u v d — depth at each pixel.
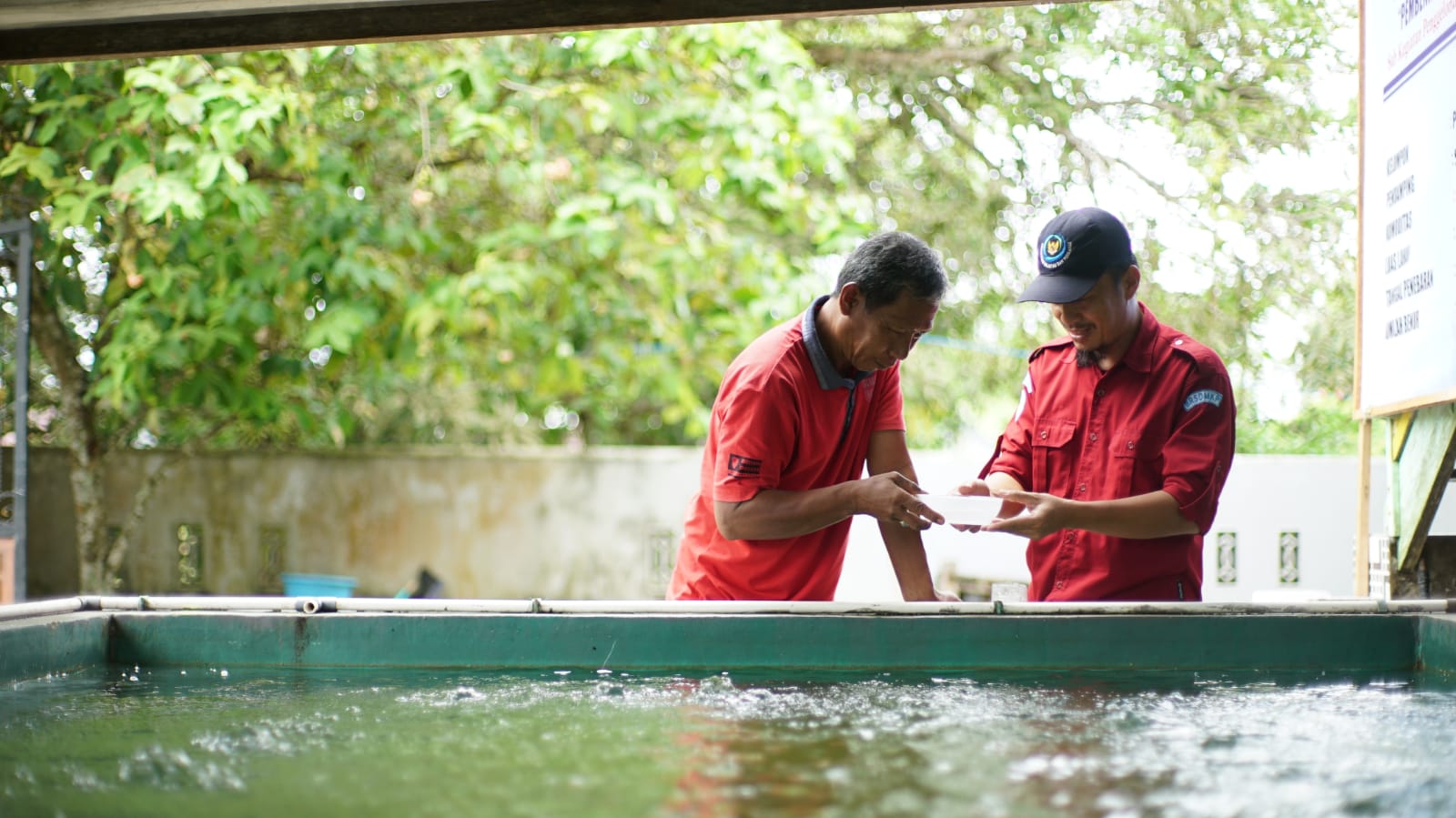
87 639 2.68
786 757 1.79
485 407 8.84
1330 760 1.76
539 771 1.72
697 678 2.51
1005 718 2.06
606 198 5.98
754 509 2.70
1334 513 6.36
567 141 6.54
